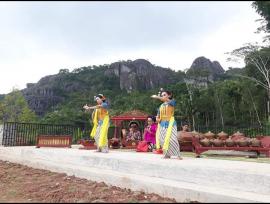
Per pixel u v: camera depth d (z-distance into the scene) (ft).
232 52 159.12
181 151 42.93
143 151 41.65
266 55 151.33
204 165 23.99
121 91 315.78
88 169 27.58
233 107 189.88
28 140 51.11
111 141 49.47
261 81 163.94
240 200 17.83
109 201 17.92
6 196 20.25
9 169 31.99
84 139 50.11
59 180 25.57
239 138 41.55
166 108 31.04
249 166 25.39
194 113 176.55
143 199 18.94
